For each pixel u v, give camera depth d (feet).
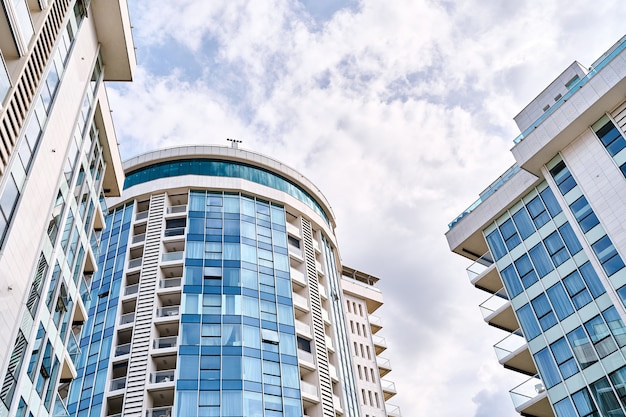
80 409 145.59
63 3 88.63
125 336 161.07
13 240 71.51
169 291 164.14
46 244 85.46
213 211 187.32
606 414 103.71
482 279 143.95
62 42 89.25
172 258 174.50
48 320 89.61
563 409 111.65
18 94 70.74
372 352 233.35
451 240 155.74
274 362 155.43
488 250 156.97
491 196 148.05
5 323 70.38
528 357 127.95
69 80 92.79
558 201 127.85
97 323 164.96
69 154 94.94
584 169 123.34
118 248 182.80
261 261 178.29
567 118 126.93
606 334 108.68
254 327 160.45
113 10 107.04
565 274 121.49
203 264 171.42
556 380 115.14
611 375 105.09
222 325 158.20
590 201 119.75
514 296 131.75
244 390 146.00
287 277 178.70
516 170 147.74
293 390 152.35
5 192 68.64
